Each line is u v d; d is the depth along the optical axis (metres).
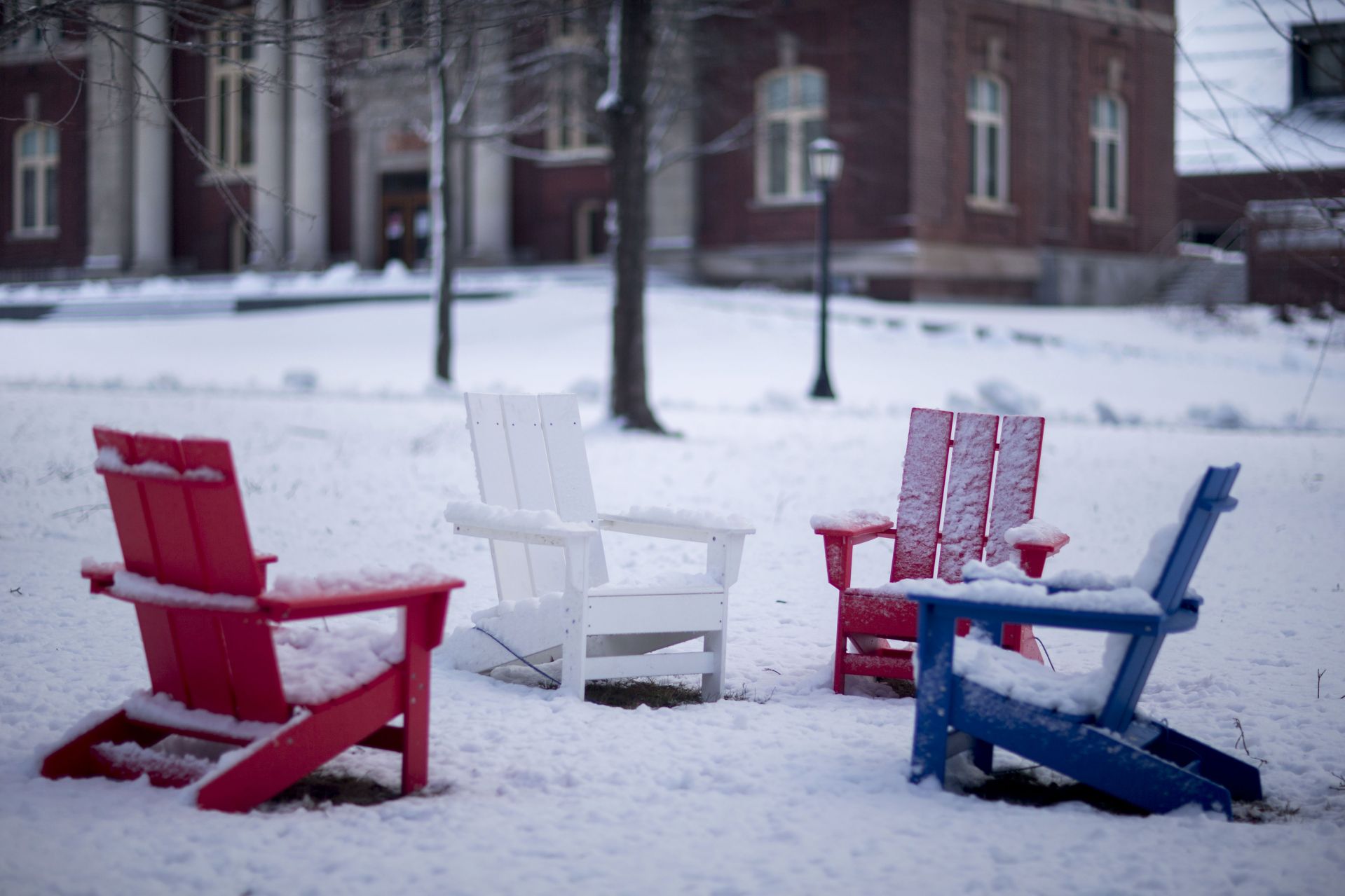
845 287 32.19
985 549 4.78
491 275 35.12
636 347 14.84
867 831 3.10
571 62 23.47
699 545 8.01
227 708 3.33
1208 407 18.70
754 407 19.48
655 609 4.46
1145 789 3.29
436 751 3.74
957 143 32.00
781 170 32.91
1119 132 36.25
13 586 6.20
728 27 32.56
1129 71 35.84
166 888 2.63
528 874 2.78
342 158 38.94
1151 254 36.81
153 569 3.35
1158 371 25.27
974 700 3.45
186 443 3.02
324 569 6.93
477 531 4.52
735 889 2.71
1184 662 5.16
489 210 36.28
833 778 3.52
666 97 29.45
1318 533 8.76
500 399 5.06
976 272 32.47
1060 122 34.50
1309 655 5.30
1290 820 3.36
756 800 3.34
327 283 34.88
